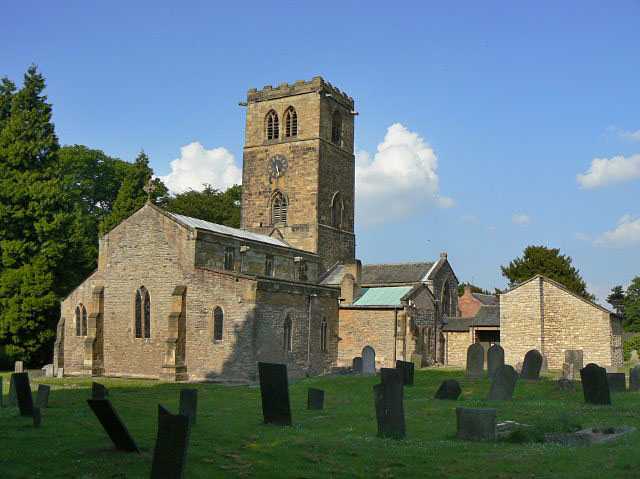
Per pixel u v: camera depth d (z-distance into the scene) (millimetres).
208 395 37781
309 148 75812
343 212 79875
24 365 64062
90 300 60750
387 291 70062
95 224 87438
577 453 18344
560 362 60969
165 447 15672
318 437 21734
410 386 40344
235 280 51906
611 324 60281
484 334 74062
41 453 19078
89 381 49562
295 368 56219
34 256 64750
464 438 21297
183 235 54719
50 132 71000
